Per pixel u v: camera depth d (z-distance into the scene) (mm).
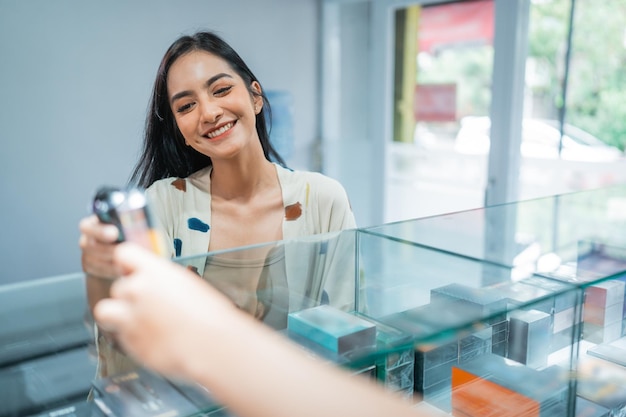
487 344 917
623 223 1323
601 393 925
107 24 3094
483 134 3533
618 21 2750
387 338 734
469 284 919
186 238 1147
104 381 657
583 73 2916
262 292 835
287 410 328
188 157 1257
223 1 3418
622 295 1021
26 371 669
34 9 2883
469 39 3480
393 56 3574
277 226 1165
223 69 1088
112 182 3260
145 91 3275
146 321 344
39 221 3076
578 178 3033
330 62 3883
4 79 2863
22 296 790
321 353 695
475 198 3631
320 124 3949
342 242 1025
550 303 898
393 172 3770
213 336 338
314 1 3768
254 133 1140
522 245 1145
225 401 332
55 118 3033
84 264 449
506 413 855
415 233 1150
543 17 2896
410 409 358
